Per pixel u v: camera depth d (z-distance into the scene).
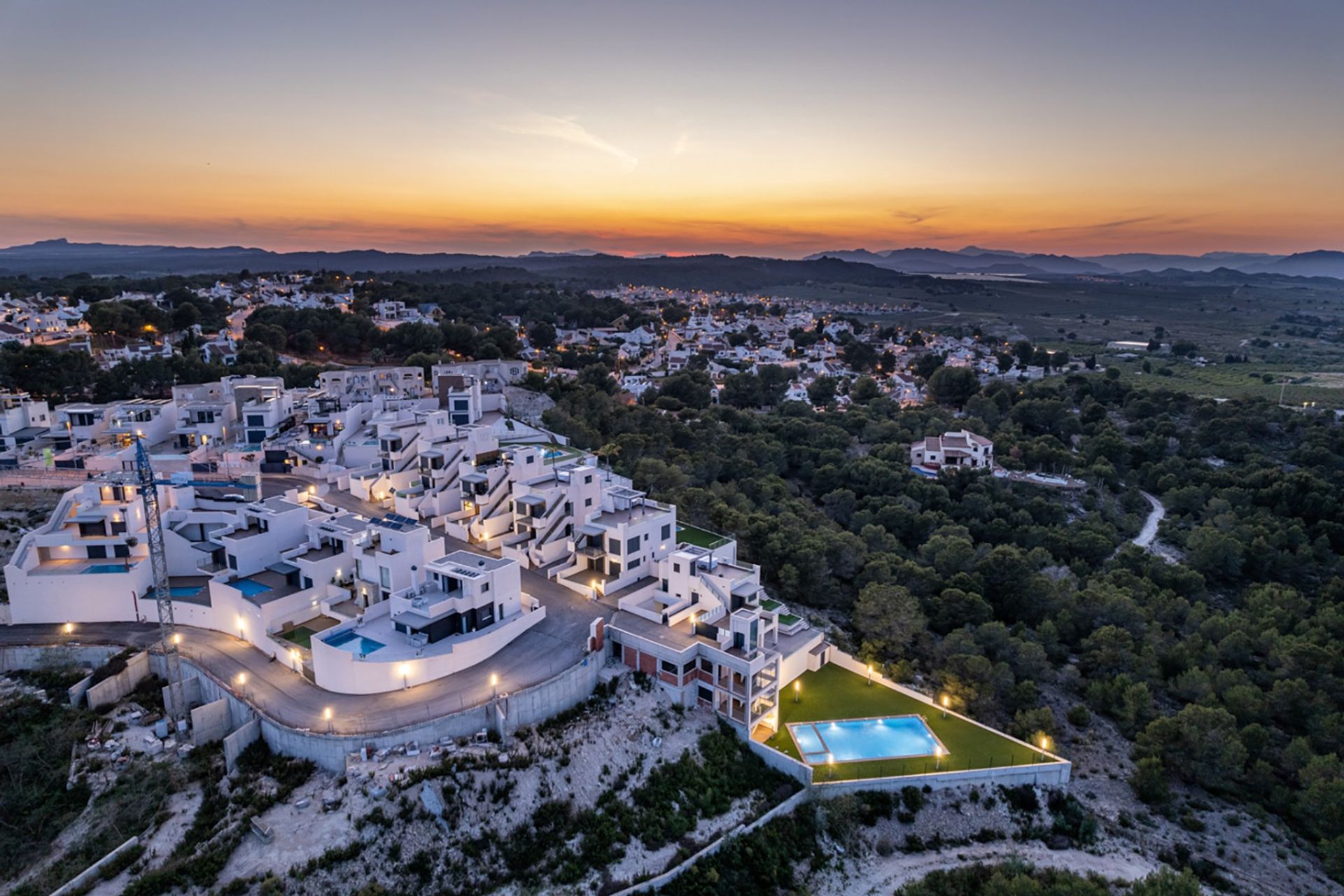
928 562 121.56
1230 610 121.94
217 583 79.12
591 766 65.44
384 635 74.00
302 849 55.25
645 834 61.97
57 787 61.53
